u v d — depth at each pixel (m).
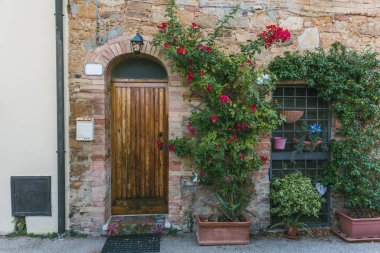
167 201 4.26
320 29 4.09
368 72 3.99
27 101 3.78
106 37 3.79
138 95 4.16
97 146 3.82
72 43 3.76
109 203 4.13
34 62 3.77
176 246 3.57
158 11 3.85
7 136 3.78
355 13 4.15
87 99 3.79
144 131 4.19
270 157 4.11
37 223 3.83
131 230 3.88
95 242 3.65
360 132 4.00
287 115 4.01
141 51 3.82
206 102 3.89
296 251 3.48
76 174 3.82
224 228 3.63
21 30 3.75
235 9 3.79
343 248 3.58
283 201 3.74
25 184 3.82
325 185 4.12
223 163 3.79
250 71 3.67
